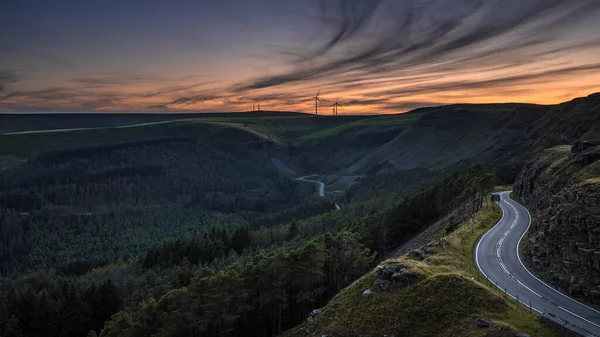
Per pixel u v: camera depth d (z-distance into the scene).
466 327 49.78
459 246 80.31
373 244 134.62
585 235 57.94
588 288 54.00
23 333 113.75
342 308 65.12
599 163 76.00
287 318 96.50
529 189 117.88
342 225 184.00
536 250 70.62
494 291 56.16
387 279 64.88
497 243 82.62
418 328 53.28
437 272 63.72
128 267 179.50
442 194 146.88
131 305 123.94
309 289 93.94
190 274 139.00
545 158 119.88
